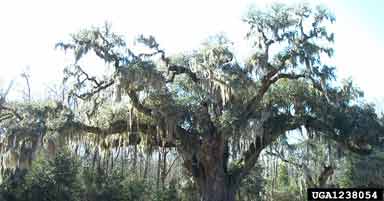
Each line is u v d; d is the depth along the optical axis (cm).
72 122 2522
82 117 2641
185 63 2683
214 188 2719
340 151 2905
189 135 2680
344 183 3281
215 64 2541
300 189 3388
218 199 2703
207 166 2739
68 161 3256
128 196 3491
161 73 2498
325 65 2694
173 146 2820
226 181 2788
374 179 3177
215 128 2677
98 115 2675
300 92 2838
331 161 2988
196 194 3400
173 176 3547
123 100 2564
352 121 2825
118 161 3297
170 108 2528
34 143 2420
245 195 3959
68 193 3206
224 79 2491
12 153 2416
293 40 2633
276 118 2841
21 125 2423
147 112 2570
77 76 2598
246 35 2647
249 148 2841
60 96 3481
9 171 2833
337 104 2848
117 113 2678
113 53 2498
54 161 3198
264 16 2636
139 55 2573
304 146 3225
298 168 3272
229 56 2561
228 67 2522
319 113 2825
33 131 2416
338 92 2852
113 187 3416
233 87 2467
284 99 2850
